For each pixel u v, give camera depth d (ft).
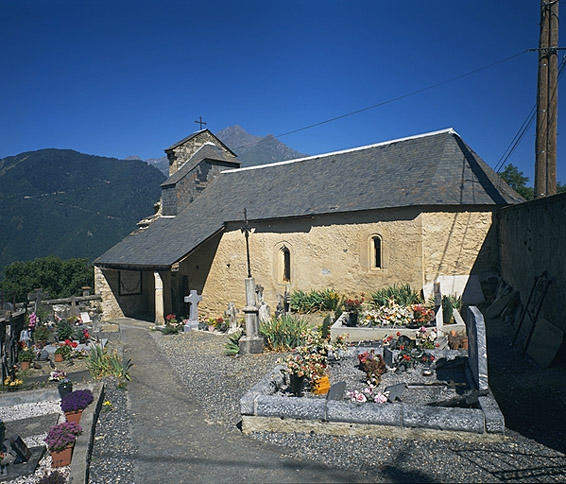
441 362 28.22
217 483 17.74
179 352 43.75
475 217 49.62
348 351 32.01
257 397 22.12
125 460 20.15
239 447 20.66
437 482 16.51
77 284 131.95
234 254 64.49
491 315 42.78
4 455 20.20
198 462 19.52
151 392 30.53
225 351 41.19
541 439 19.17
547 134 39.78
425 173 51.55
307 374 24.49
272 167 73.82
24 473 18.93
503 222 47.62
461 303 46.44
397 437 19.89
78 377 34.63
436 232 48.55
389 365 29.04
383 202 50.72
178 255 60.34
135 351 45.68
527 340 31.68
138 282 81.25
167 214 79.10
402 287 48.39
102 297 76.48
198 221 69.67
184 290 73.05
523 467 17.04
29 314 56.80
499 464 17.34
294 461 18.86
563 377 26.58
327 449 19.52
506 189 55.31
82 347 44.09
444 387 24.84
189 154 88.22
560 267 30.45
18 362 38.19
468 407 20.62
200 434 22.66
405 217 49.16
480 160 57.06
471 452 18.29
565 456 17.72
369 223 52.03
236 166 86.38
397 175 54.03
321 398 23.58
